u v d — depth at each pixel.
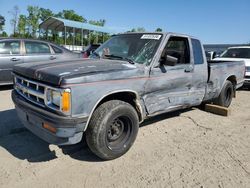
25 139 4.30
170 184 3.17
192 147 4.24
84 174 3.34
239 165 3.70
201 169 3.55
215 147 4.27
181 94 4.84
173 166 3.60
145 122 5.37
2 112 5.69
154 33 4.59
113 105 3.57
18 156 3.73
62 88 3.08
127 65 3.89
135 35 4.76
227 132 5.00
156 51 4.25
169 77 4.45
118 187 3.08
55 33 26.97
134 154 3.91
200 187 3.14
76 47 23.92
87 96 3.27
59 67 3.51
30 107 3.49
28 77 3.61
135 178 3.27
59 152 3.90
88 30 22.94
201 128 5.18
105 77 3.45
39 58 8.50
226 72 6.34
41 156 3.76
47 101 3.27
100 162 3.65
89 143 3.52
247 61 10.04
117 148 3.71
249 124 5.55
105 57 4.57
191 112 6.25
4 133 4.52
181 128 5.12
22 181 3.13
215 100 6.42
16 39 8.24
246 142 4.53
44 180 3.18
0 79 7.91
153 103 4.26
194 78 5.09
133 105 4.04
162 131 4.91
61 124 3.13
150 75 4.09
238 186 3.20
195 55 5.15
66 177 3.26
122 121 3.78
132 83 3.81
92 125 3.45
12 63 8.02
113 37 5.12
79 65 3.65
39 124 3.41
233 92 6.97
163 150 4.08
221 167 3.62
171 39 4.61
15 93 4.00
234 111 6.61
